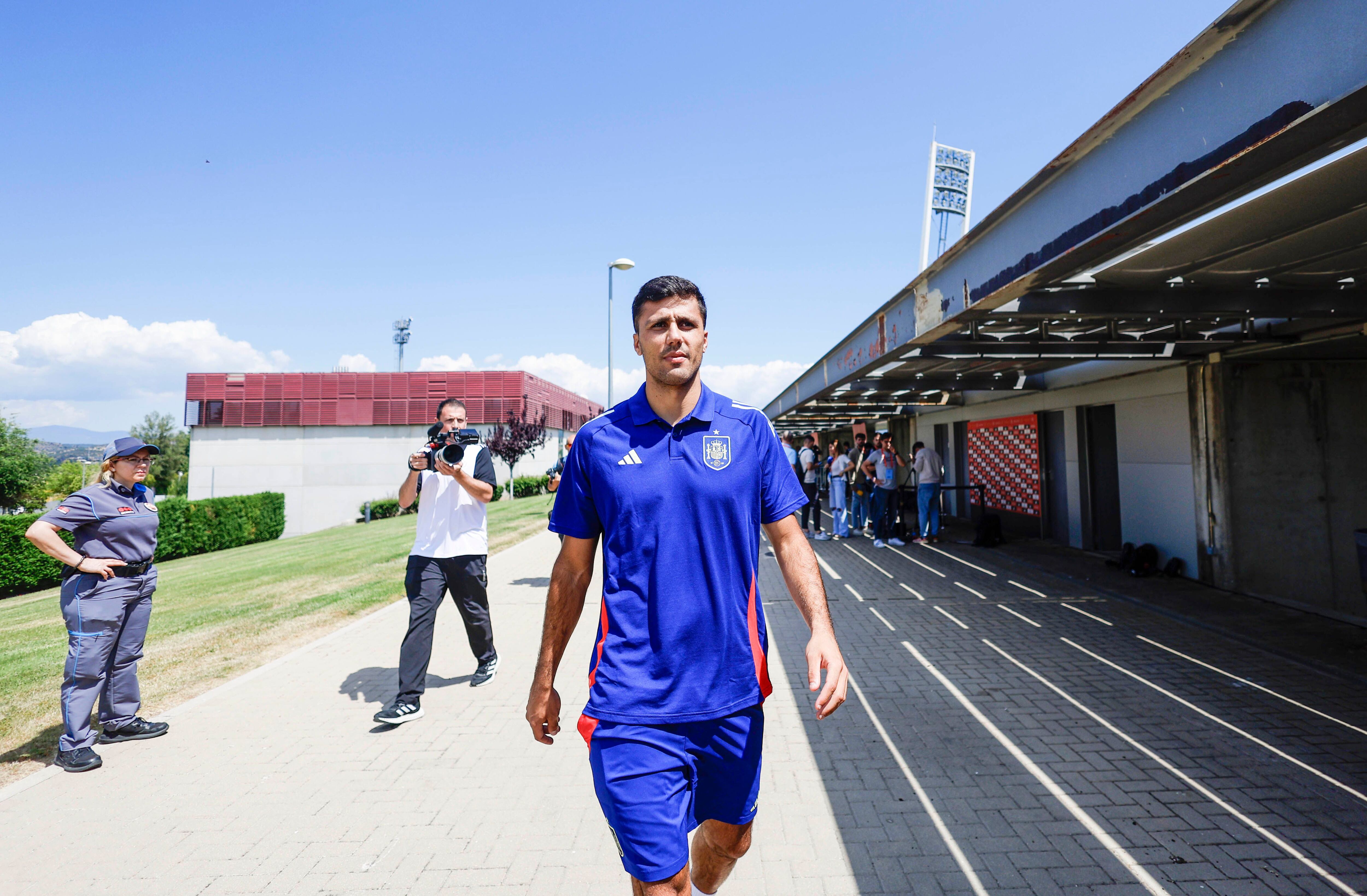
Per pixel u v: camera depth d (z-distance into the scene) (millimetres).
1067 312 5160
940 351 6633
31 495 43781
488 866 2668
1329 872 2523
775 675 5031
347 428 39062
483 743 3879
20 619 8633
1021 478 12609
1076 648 5492
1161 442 8383
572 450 1861
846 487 13820
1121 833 2814
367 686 4895
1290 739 3693
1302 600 7414
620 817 1627
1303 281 5027
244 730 4098
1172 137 2863
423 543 4508
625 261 18328
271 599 8531
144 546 3912
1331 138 2373
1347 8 2109
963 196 21828
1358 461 7496
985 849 2721
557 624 1845
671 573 1708
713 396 1829
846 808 3062
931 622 6441
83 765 3553
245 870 2662
